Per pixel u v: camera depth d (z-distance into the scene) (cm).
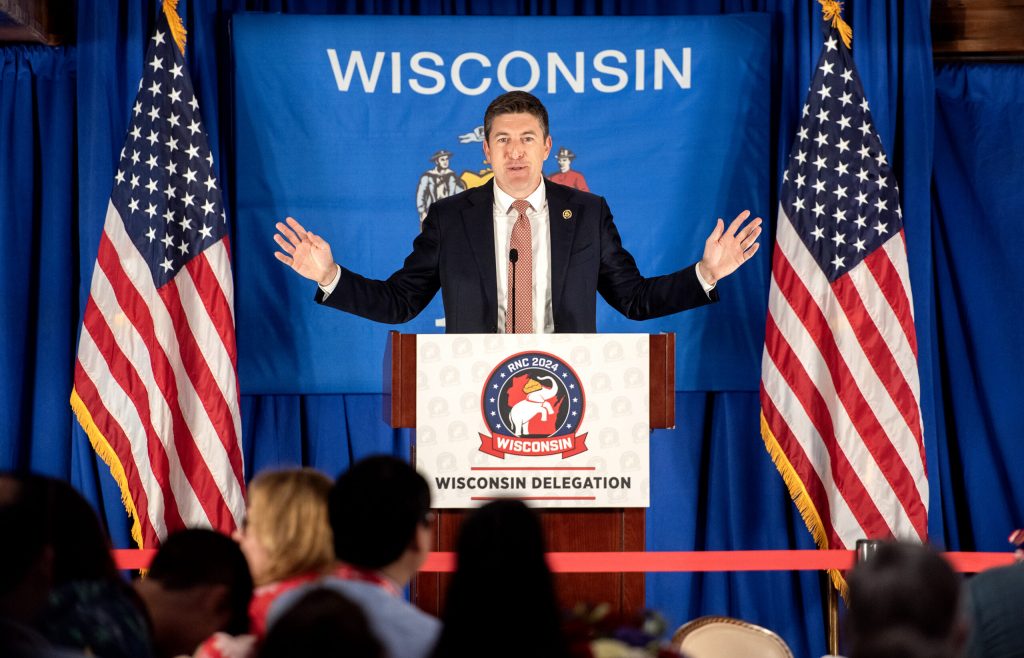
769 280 1316
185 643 550
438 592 821
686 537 1316
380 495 514
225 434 1216
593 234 1045
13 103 1317
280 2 1330
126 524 1255
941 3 1339
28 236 1312
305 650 356
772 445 1229
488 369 781
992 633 583
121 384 1210
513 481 781
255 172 1308
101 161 1273
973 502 1325
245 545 612
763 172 1320
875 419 1212
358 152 1317
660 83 1323
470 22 1320
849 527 1202
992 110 1345
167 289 1223
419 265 1067
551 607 415
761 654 770
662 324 1312
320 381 1305
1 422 1287
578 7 1359
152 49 1253
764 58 1318
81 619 453
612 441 784
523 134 1043
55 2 1320
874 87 1312
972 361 1339
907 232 1307
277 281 1308
